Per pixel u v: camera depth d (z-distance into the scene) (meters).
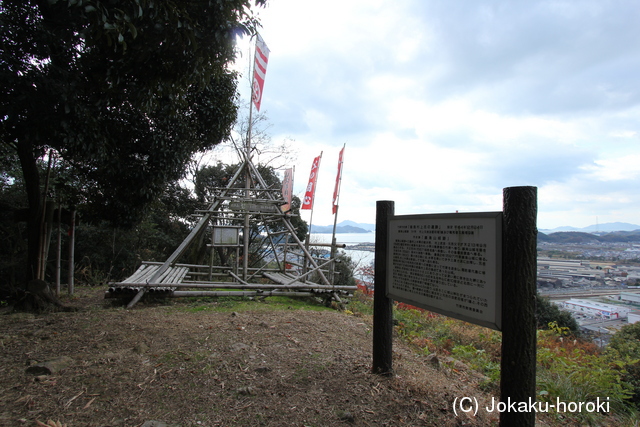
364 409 2.51
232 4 4.20
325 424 2.33
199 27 4.18
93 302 6.46
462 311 2.30
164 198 11.73
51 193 8.66
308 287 6.78
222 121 7.56
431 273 2.56
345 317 5.48
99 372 2.95
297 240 7.86
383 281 3.03
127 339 3.77
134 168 5.93
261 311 5.52
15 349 3.46
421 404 2.61
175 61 4.29
